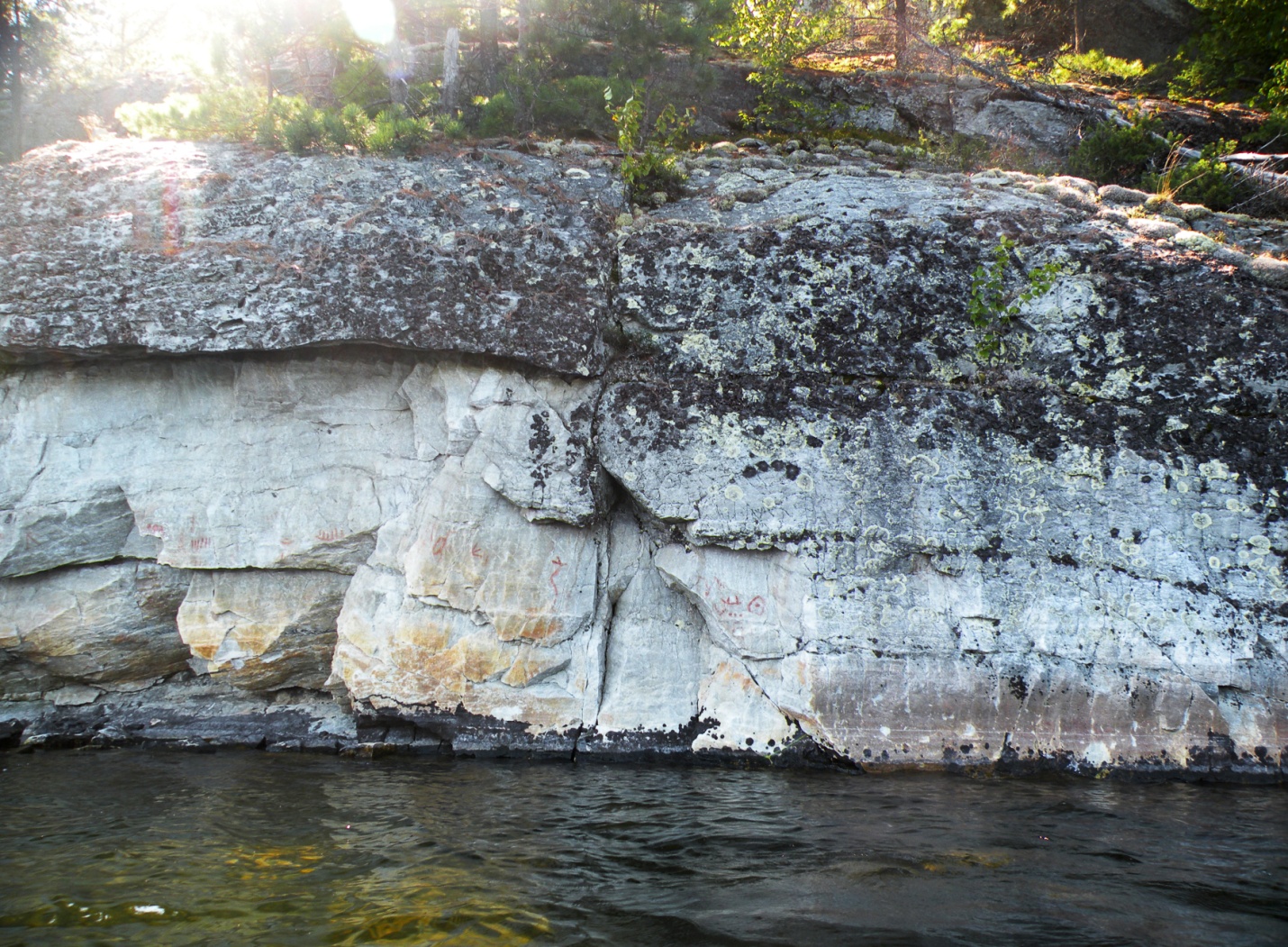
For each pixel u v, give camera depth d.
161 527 7.55
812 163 10.65
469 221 8.23
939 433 7.42
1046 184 9.52
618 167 9.59
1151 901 4.38
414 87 10.95
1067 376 7.69
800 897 4.41
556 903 4.30
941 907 4.28
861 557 7.22
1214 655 6.85
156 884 4.49
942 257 8.20
